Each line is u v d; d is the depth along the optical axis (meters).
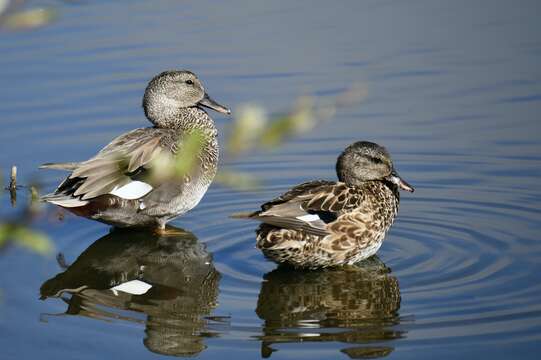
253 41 20.08
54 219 14.01
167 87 14.60
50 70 18.77
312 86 17.80
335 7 22.17
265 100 17.16
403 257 12.04
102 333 9.78
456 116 16.95
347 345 9.30
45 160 15.50
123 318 10.22
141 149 13.03
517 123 16.56
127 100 17.61
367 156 12.29
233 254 12.38
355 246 11.54
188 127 14.45
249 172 15.36
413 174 15.16
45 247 3.94
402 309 10.23
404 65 18.95
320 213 11.34
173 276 11.60
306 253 11.34
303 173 15.27
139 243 12.93
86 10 22.06
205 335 9.69
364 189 11.98
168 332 9.80
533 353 8.98
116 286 11.29
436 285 10.95
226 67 18.78
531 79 18.22
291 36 20.34
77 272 11.79
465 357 8.95
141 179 12.88
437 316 9.99
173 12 21.98
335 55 19.39
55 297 10.89
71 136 16.31
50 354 9.27
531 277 11.06
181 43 19.98
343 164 12.43
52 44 20.03
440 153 15.76
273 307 10.46
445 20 21.30
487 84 18.11
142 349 9.35
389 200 12.12
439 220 13.39
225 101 17.20
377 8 22.09
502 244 12.31
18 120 16.88
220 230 13.36
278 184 14.91
